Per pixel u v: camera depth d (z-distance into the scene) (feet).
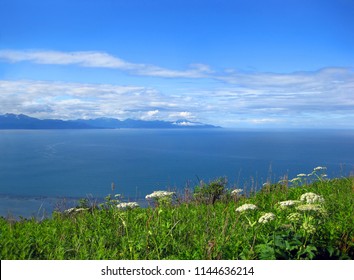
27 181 381.40
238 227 27.48
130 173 416.67
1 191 292.40
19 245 25.96
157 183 300.61
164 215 31.65
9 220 39.58
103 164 562.66
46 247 26.43
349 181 49.03
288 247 22.31
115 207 33.63
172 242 26.21
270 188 48.08
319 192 43.24
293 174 282.15
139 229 28.81
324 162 457.68
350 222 28.19
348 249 24.94
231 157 625.82
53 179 393.29
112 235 28.50
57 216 39.06
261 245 22.82
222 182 52.01
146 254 24.35
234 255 23.30
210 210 34.37
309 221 23.59
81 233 28.37
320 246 23.67
